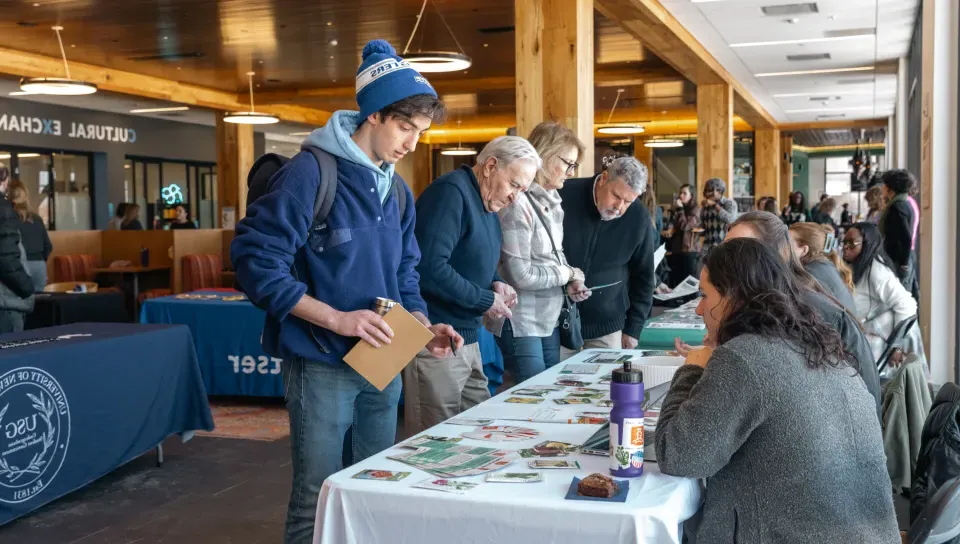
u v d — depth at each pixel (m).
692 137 22.47
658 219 11.75
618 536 1.58
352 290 2.15
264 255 2.05
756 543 1.74
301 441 2.16
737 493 1.78
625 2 7.99
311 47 12.27
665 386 2.40
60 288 7.68
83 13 9.96
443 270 2.88
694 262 10.34
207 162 19.94
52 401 3.85
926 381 3.45
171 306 6.36
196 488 4.34
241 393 6.31
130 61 13.30
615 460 1.83
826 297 2.61
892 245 6.27
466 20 10.52
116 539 3.64
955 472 2.31
